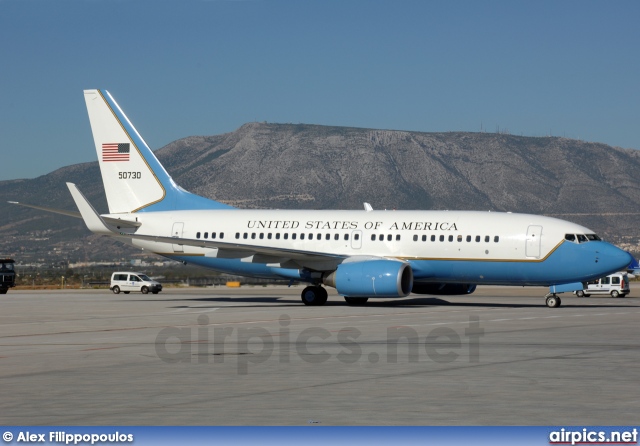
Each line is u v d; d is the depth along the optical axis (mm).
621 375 22797
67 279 135875
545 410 17969
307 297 55719
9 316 47500
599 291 83125
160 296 77812
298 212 58625
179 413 17750
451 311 49031
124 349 29359
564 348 29234
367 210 58750
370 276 50781
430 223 54375
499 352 28016
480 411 17891
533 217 53062
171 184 62000
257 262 54781
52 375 23109
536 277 52312
